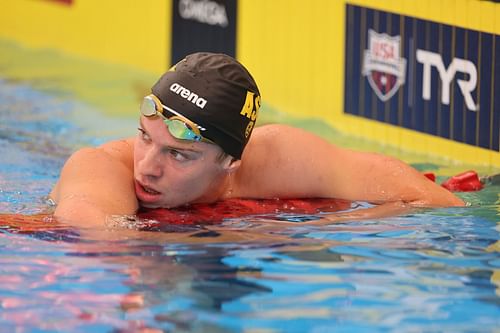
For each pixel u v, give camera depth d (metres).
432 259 9.77
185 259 9.63
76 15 27.39
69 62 26.73
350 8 18.05
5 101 21.50
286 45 19.88
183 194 11.40
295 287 8.86
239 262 9.58
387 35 17.11
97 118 20.00
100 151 12.12
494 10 14.83
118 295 8.61
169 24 23.56
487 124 15.09
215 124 10.93
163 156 11.09
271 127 12.60
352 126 18.17
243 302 8.47
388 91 17.17
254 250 10.01
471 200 12.52
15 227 10.73
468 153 15.52
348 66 18.19
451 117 15.82
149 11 24.31
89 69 25.75
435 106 16.14
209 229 10.79
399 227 11.00
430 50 16.17
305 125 19.00
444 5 15.80
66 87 23.39
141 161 11.14
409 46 16.62
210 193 11.77
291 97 19.83
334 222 11.20
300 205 11.94
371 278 9.15
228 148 11.16
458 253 9.98
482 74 15.13
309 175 12.21
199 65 11.10
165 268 9.37
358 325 7.96
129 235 10.46
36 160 15.52
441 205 12.08
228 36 21.53
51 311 8.23
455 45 15.62
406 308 8.38
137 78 24.56
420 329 7.90
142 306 8.34
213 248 10.03
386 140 17.30
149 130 10.91
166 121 10.79
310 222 11.17
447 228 10.97
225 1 21.52
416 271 9.38
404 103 16.81
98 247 10.01
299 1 19.42
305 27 19.30
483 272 9.35
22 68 25.81
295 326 7.90
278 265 9.51
